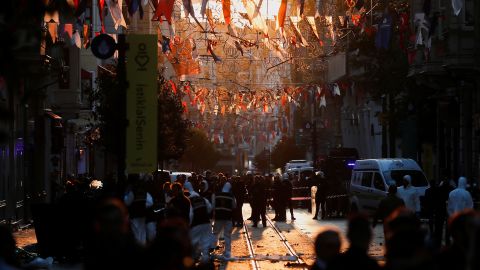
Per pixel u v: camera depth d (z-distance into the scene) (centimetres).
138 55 3712
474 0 6631
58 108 7494
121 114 3603
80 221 4069
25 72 1562
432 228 4812
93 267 1508
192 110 16088
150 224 4003
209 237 3825
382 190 6306
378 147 12000
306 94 9988
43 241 4084
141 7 4678
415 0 7444
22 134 6525
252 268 3944
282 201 7538
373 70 8488
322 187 7588
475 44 6644
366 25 6400
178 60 7794
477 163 6988
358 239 1544
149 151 3709
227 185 4316
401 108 8588
